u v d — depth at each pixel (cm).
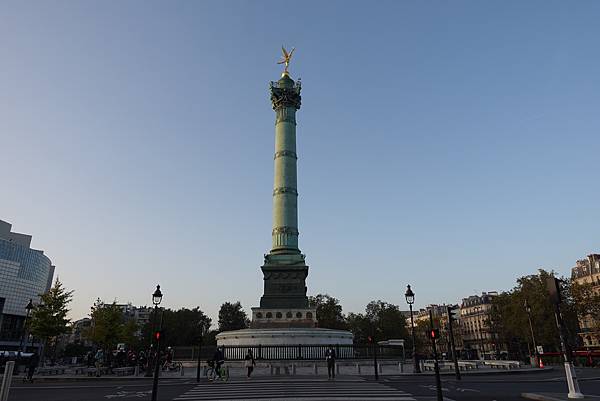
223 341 5844
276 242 6619
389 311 13525
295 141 7219
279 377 3862
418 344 15225
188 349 5394
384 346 5528
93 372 4766
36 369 5069
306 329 5700
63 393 2756
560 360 8675
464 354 12562
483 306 14738
